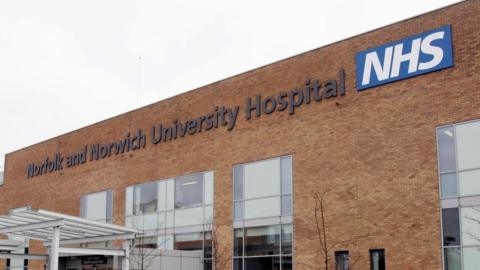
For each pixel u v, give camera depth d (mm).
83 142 40062
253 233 28938
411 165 23875
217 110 31625
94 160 38906
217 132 31438
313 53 27844
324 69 27312
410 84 24375
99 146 38719
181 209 32688
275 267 27766
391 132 24641
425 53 24094
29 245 42719
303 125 27688
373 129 25219
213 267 29953
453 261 22281
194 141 32562
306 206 26969
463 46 23109
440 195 22953
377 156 24922
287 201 27828
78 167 40188
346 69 26516
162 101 34875
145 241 34375
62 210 40781
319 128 27062
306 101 27719
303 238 26844
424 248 23000
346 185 25688
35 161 44375
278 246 27797
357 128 25734
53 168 42406
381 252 24297
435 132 23453
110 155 37781
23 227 25734
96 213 38031
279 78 29031
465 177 22469
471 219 22016
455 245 22297
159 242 33594
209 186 31391
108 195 37375
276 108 28875
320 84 27328
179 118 33656
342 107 26375
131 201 35750
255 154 29438
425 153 23562
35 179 44031
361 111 25719
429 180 23297
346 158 25875
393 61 25000
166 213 33500
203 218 31391
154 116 35219
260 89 29781
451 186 22750
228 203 30234
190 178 32469
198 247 31406
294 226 27266
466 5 23250
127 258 27641
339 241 25516
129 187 36062
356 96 25984
